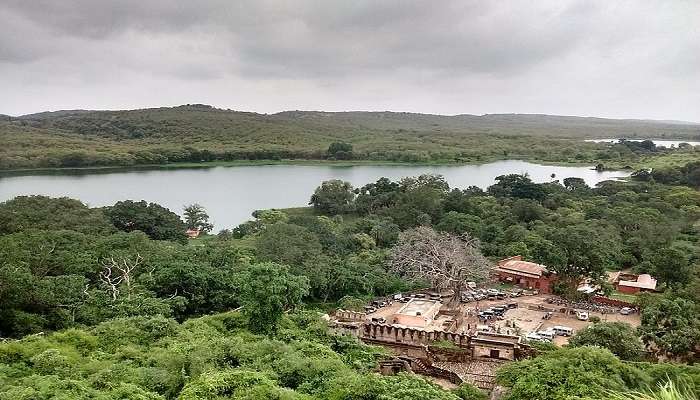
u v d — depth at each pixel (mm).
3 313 53469
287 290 54094
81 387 32750
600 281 81562
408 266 88500
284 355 40406
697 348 54250
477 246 100812
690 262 92188
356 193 179000
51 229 99188
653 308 58406
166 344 46062
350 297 80312
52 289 58094
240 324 54719
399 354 53688
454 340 55875
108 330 48406
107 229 107125
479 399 40438
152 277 68625
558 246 83812
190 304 67812
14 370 37250
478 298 83438
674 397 20656
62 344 43531
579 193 175375
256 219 146875
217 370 37406
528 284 92000
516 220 136750
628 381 35062
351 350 48375
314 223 128625
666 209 142625
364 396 32250
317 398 33219
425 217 134875
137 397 31641
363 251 111500
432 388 32719
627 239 114875
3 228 97375
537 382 35062
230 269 78750
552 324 71562
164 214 129125
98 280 72000
